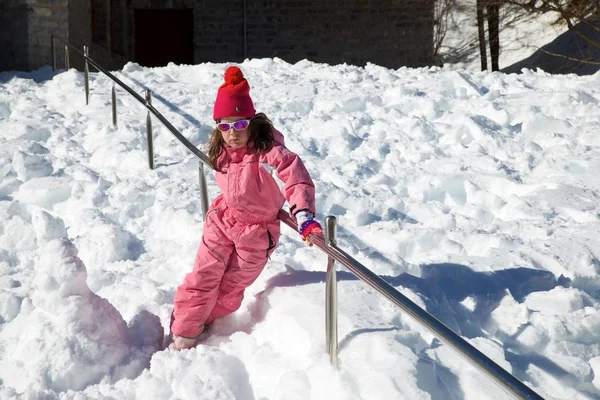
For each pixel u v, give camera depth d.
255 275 3.39
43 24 13.35
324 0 19.34
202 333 3.41
